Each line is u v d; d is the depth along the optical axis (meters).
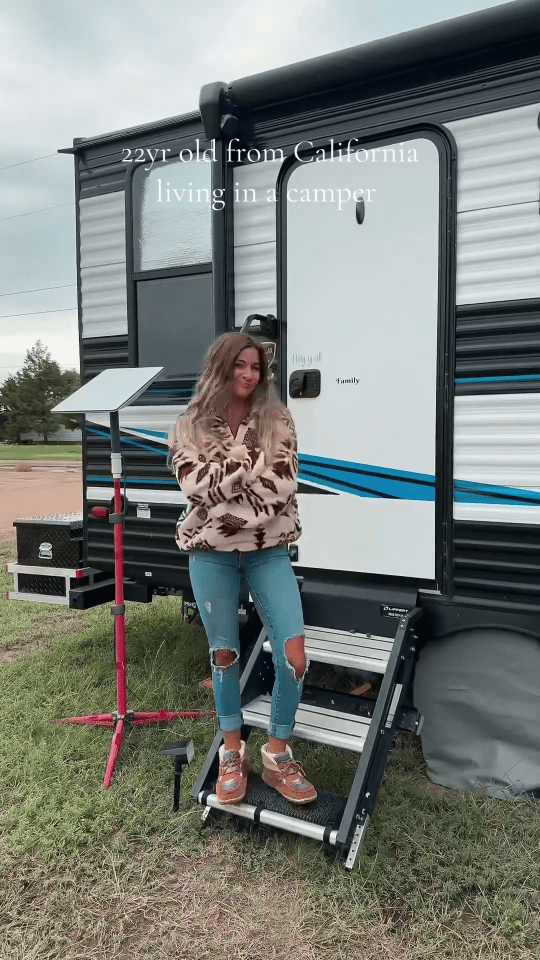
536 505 2.60
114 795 2.63
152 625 4.77
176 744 2.53
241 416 2.31
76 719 3.19
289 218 3.08
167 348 3.58
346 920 2.04
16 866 2.30
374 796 2.37
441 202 2.73
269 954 1.95
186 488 2.22
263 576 2.28
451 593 2.78
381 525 2.93
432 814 2.48
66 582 4.11
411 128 2.77
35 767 2.80
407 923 2.03
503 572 2.68
